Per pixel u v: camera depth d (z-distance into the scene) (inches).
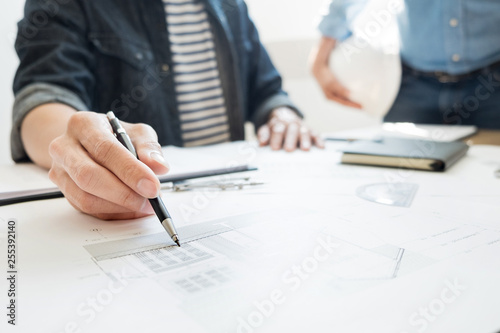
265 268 10.4
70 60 29.4
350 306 8.5
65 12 31.0
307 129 31.1
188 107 38.1
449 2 38.4
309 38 66.9
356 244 11.9
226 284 9.5
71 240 12.8
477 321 7.9
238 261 10.9
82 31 32.2
